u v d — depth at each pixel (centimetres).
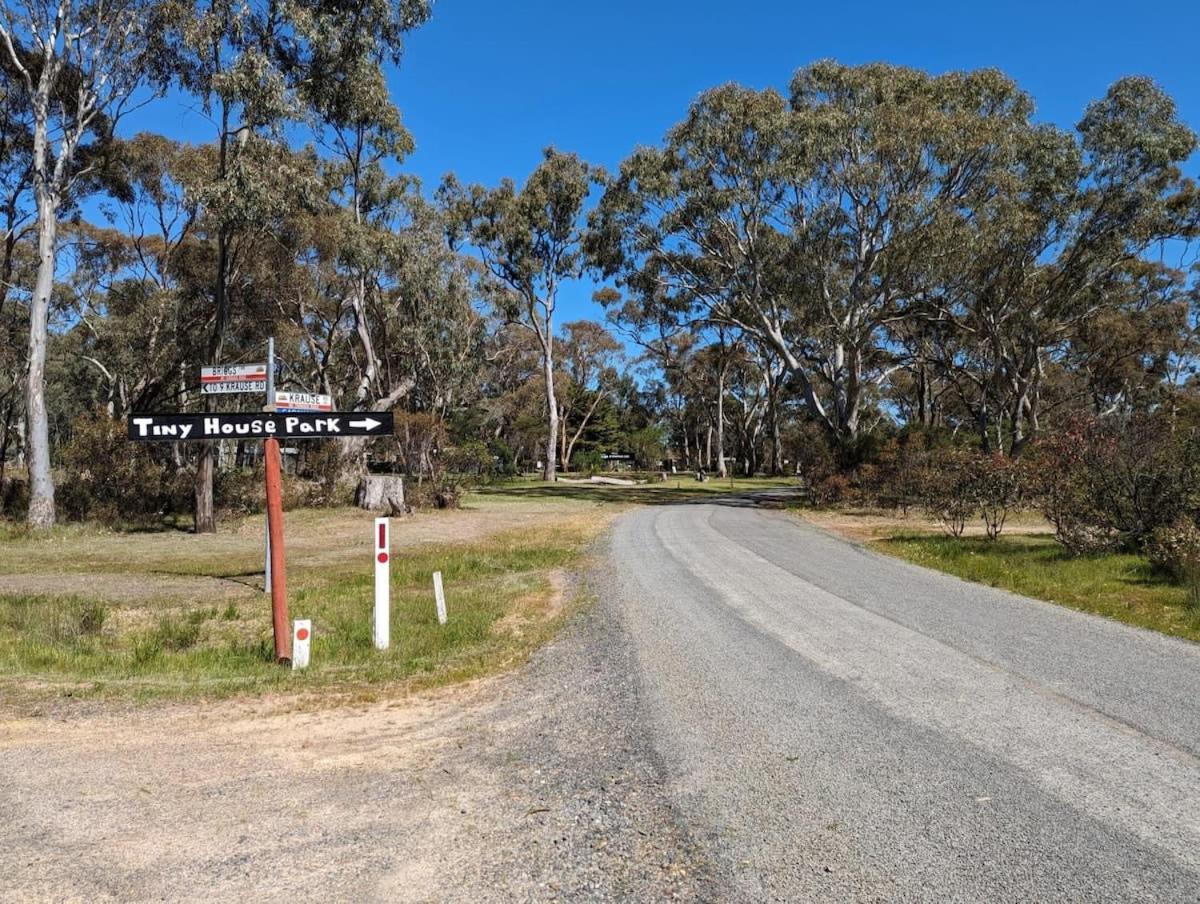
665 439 8994
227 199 2139
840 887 317
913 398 6625
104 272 3819
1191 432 1372
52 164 2472
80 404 5572
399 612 973
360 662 725
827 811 387
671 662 689
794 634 790
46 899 313
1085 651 709
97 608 979
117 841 362
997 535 1667
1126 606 912
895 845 351
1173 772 431
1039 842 352
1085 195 3133
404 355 4441
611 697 591
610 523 2352
